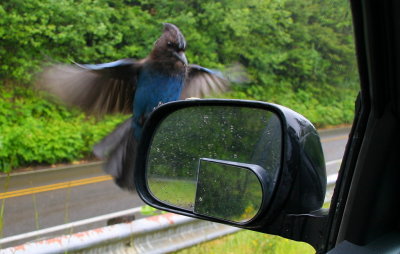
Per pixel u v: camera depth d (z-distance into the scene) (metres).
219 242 3.93
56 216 6.87
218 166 1.32
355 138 1.02
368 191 0.98
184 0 14.32
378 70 0.91
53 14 12.40
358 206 0.99
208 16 14.54
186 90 4.47
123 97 4.16
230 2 14.79
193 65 4.45
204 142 1.48
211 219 1.30
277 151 1.16
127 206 7.56
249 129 1.30
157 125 1.66
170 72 4.27
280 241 3.78
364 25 0.88
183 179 1.54
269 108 1.24
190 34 14.20
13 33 11.84
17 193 8.19
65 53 12.67
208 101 1.51
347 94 7.23
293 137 1.13
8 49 12.05
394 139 0.97
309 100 10.59
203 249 3.75
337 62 7.21
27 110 11.25
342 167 1.05
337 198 1.05
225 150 1.37
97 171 10.30
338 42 6.98
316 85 10.30
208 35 14.70
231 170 1.26
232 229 4.08
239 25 14.28
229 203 1.25
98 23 12.84
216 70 4.55
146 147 1.67
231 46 14.70
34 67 11.99
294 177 1.10
